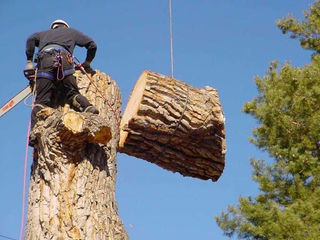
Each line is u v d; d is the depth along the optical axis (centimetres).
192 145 767
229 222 1010
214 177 809
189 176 808
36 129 640
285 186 1036
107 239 615
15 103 728
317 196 1005
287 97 1084
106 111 705
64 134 625
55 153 629
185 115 736
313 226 945
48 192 620
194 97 752
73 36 718
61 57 685
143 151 765
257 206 1008
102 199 635
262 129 1102
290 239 931
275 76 1144
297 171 1040
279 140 1089
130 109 761
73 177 627
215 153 779
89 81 716
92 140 640
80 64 719
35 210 619
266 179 1041
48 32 716
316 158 1034
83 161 641
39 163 638
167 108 732
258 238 995
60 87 695
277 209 968
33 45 720
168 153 768
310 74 1110
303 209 967
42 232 601
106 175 658
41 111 640
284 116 1080
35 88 705
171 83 752
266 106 1087
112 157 678
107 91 725
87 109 658
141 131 740
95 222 612
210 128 752
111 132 642
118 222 644
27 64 717
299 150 1075
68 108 683
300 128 1080
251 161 1066
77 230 599
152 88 736
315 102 1085
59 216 605
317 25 1306
